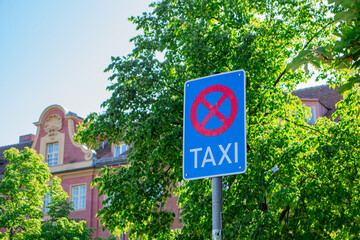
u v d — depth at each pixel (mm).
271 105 16281
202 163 4750
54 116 44594
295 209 14625
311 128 16891
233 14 17016
